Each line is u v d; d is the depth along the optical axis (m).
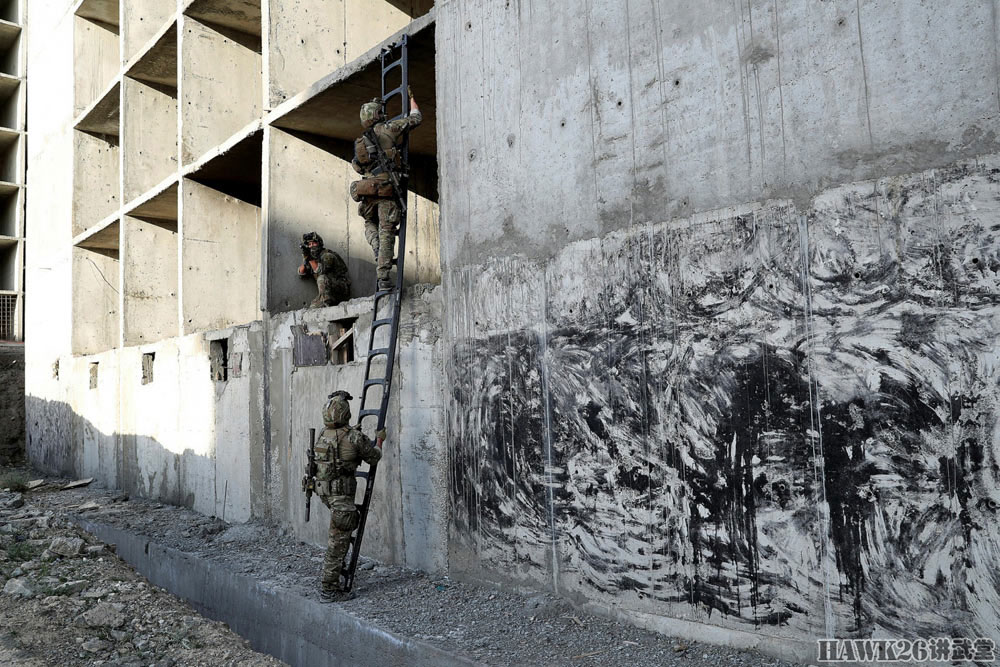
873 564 3.62
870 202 3.67
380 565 6.27
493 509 5.43
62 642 5.54
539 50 5.22
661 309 4.46
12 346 19.25
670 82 4.46
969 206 3.39
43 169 16.77
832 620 3.75
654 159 4.53
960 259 3.41
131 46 12.72
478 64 5.66
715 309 4.21
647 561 4.50
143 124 12.83
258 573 6.30
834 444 3.76
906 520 3.53
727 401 4.15
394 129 6.10
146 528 8.63
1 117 23.47
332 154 8.90
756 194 4.07
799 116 3.92
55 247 15.76
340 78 7.30
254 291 10.97
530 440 5.19
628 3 4.69
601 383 4.76
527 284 5.24
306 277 8.34
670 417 4.40
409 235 9.28
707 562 4.23
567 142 5.01
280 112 8.18
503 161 5.45
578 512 4.88
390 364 5.85
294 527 7.46
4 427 17.86
